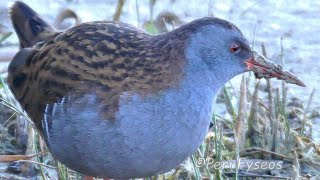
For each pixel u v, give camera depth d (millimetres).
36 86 12383
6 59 16844
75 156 11914
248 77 16203
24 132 14406
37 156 13633
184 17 19062
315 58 17641
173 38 11867
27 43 13258
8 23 18297
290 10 19688
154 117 11586
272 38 18406
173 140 11695
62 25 18344
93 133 11648
